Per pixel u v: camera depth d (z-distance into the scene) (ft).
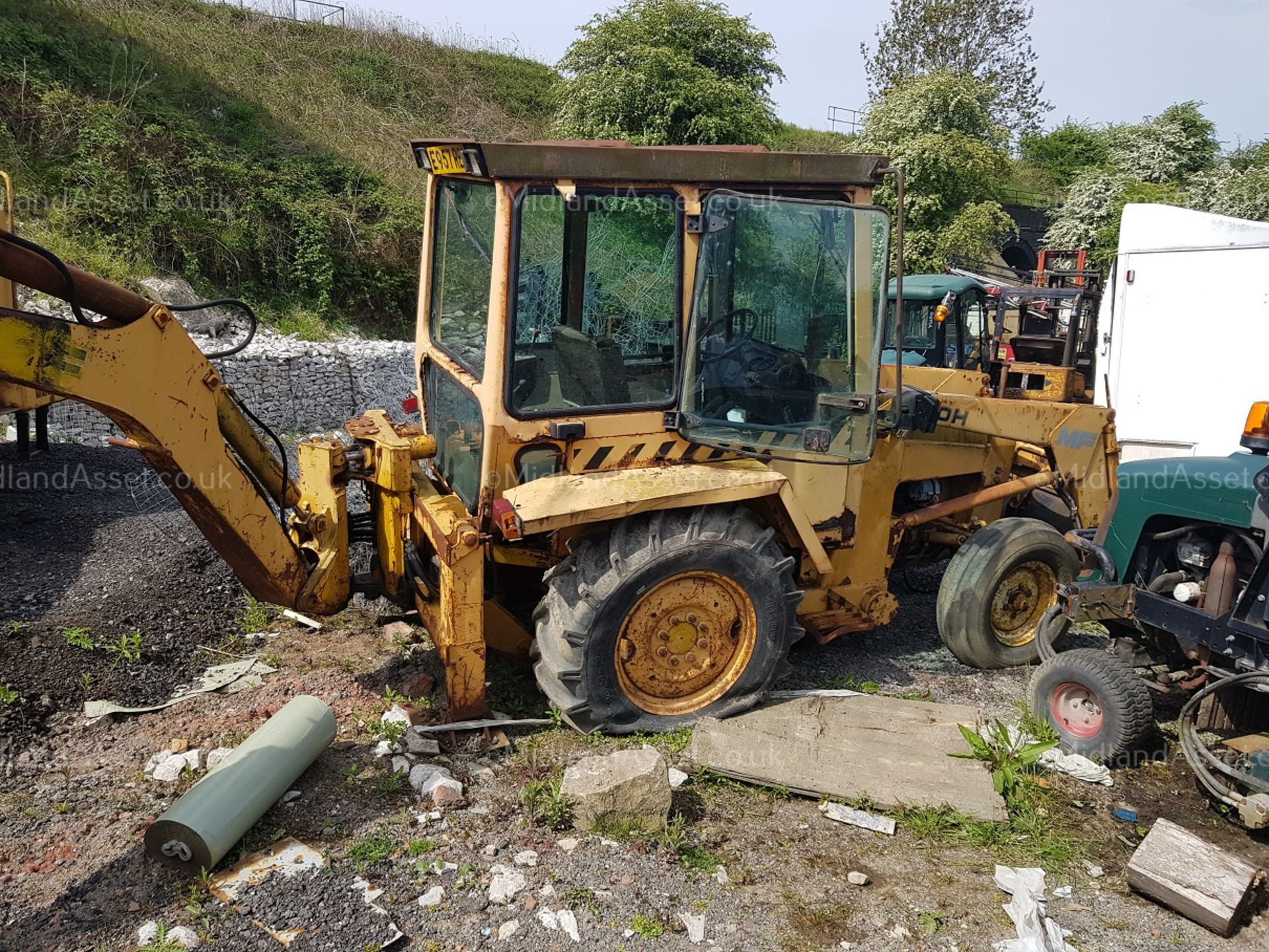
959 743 12.96
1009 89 103.96
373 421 15.25
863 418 13.37
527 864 10.17
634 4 56.85
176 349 11.08
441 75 69.62
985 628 16.10
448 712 13.12
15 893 9.14
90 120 39.73
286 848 10.07
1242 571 13.24
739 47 57.41
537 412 12.10
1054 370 35.47
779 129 68.08
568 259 12.07
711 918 9.61
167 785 11.13
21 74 39.96
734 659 13.52
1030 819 11.70
